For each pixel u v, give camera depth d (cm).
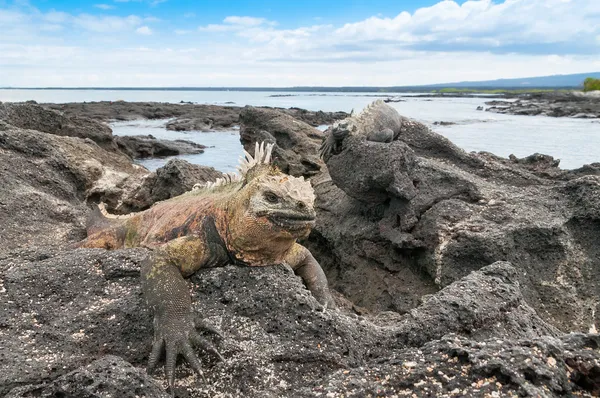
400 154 67
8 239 59
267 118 140
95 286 38
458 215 64
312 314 36
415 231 66
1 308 35
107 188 91
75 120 129
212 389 31
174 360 31
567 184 66
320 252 81
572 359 26
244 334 35
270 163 43
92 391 25
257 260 40
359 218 75
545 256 61
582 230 63
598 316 58
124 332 35
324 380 29
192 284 39
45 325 35
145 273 36
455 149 84
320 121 368
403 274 67
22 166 78
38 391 26
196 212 45
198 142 270
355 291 69
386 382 27
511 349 27
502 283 41
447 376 26
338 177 72
